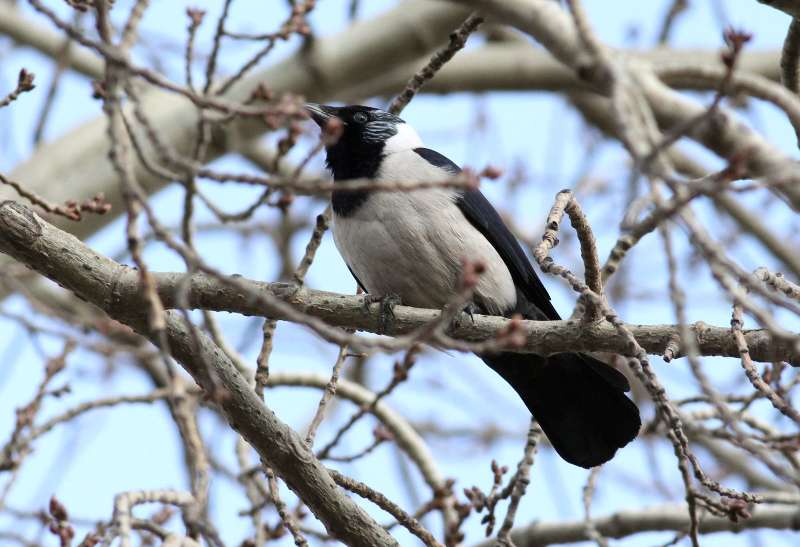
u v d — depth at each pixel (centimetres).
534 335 886
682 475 800
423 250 1110
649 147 592
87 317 1379
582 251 899
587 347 876
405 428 1252
